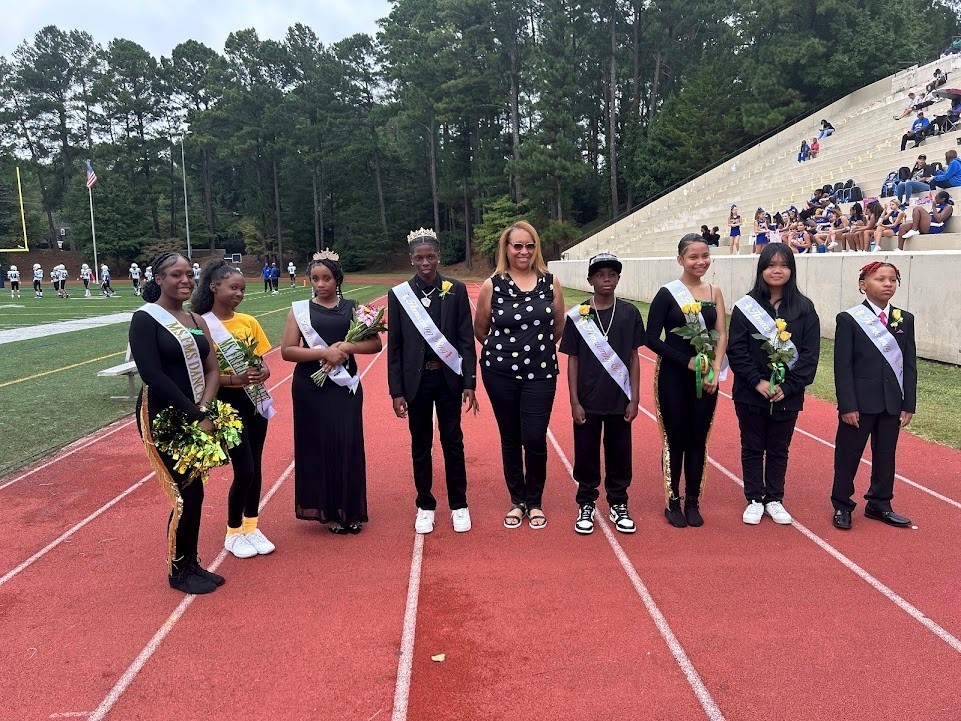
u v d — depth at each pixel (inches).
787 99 1467.8
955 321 363.9
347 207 2402.8
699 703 106.7
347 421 172.7
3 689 113.3
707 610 134.9
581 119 2044.8
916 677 112.4
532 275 173.8
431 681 113.3
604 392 169.8
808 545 164.9
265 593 145.2
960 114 765.3
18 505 200.5
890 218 542.0
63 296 1270.9
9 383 394.0
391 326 172.7
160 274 142.0
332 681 113.9
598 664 117.3
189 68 2463.1
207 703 108.7
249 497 165.6
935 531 171.5
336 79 2237.9
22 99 2397.9
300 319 168.9
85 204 2246.6
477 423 294.4
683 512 183.3
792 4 1433.3
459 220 2260.1
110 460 245.1
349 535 175.8
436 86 1972.2
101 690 112.6
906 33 1411.2
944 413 277.6
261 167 2357.3
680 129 1612.9
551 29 1678.2
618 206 1937.7
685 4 1834.4
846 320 173.2
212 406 145.1
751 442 178.5
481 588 145.9
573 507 195.0
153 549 169.5
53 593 146.6
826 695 108.1
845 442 173.5
